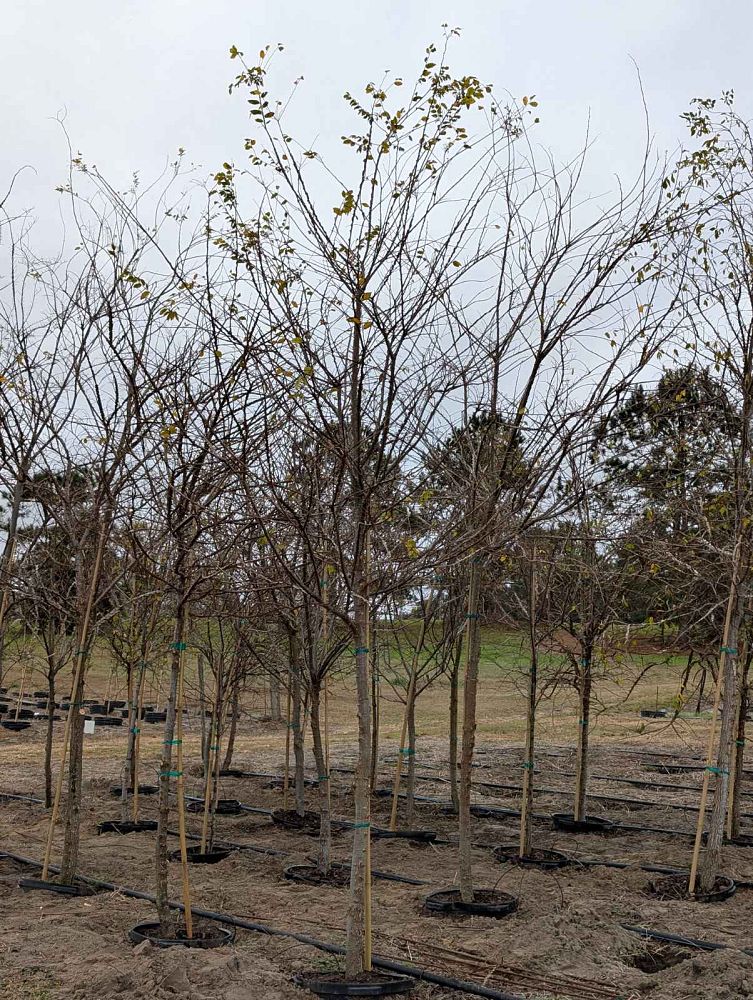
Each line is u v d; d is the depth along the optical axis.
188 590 7.21
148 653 12.52
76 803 8.97
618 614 11.30
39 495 8.80
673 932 7.72
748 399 9.07
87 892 8.88
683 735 21.81
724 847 11.30
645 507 9.09
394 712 28.14
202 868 10.08
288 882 9.43
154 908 8.29
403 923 7.97
